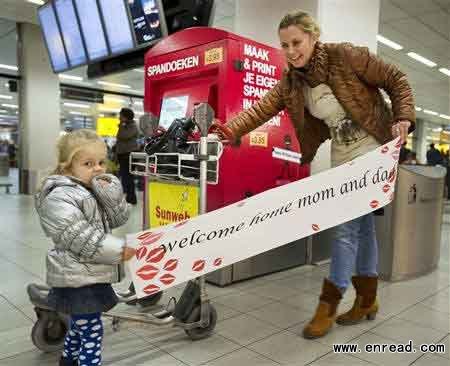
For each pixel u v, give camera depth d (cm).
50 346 170
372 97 183
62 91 1168
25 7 707
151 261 147
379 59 178
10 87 834
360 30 355
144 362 163
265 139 274
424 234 304
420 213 298
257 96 260
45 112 830
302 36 169
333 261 194
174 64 272
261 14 357
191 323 177
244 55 250
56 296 136
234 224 157
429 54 891
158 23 380
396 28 725
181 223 150
